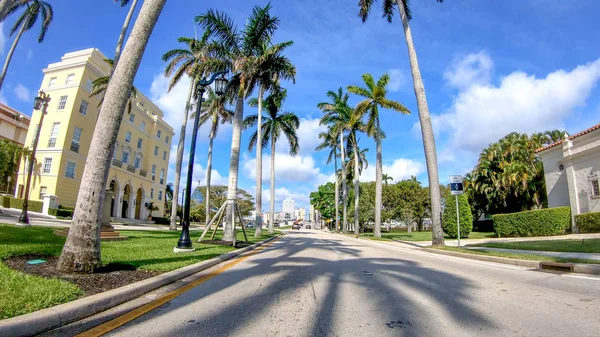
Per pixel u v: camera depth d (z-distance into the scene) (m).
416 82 16.80
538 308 4.52
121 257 7.64
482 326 3.80
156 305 4.65
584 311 4.35
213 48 15.12
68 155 31.78
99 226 5.90
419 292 5.54
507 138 38.84
